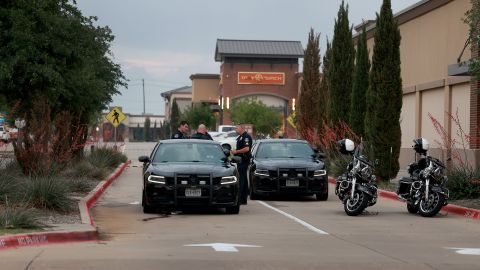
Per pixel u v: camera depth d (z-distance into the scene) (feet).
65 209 62.13
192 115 380.37
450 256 43.88
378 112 102.83
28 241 46.29
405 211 73.31
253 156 89.51
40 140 82.53
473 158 110.52
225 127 256.11
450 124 123.24
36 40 80.28
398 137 103.19
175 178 66.80
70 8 88.02
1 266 37.65
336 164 116.78
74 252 43.21
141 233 53.78
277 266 39.06
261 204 80.38
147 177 67.87
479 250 46.73
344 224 61.21
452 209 71.77
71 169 101.24
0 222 49.60
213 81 399.03
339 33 139.13
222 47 341.41
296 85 345.51
